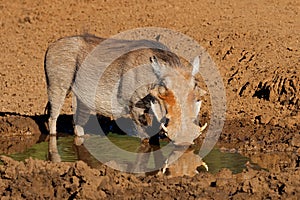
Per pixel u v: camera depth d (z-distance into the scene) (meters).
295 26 42.72
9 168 20.39
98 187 18.67
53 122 27.14
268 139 24.97
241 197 18.06
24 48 43.75
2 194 19.06
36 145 25.86
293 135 25.11
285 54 35.88
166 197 18.05
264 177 19.34
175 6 51.34
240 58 36.12
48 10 52.19
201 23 45.44
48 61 26.58
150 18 48.28
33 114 30.08
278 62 34.38
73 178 19.23
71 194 18.81
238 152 23.73
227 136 25.61
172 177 19.73
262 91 30.80
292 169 20.67
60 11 51.97
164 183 19.11
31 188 19.11
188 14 48.56
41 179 19.64
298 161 22.36
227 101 30.38
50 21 49.84
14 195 18.83
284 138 24.92
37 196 18.70
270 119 27.11
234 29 42.22
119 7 52.44
